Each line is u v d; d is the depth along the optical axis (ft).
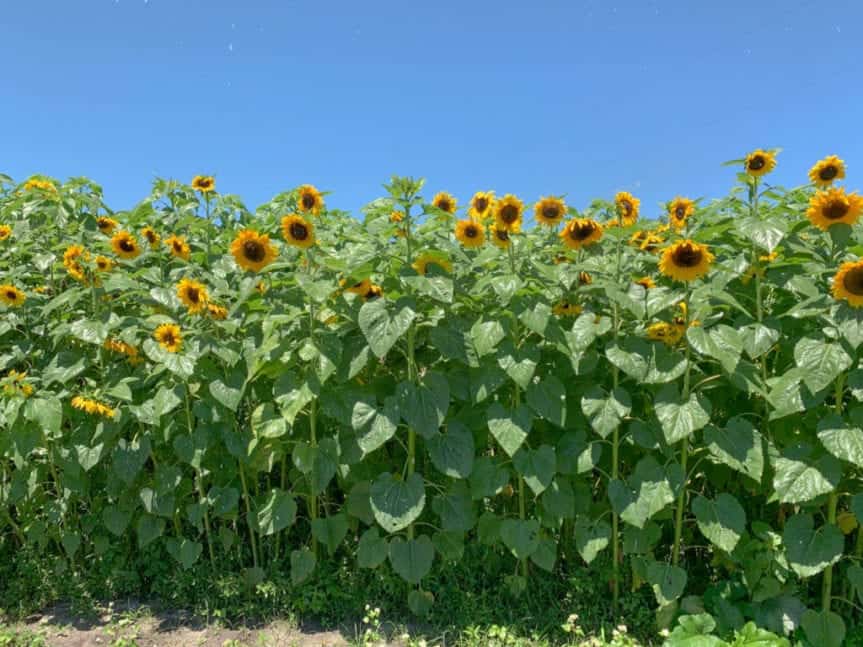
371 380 8.71
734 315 8.40
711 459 7.93
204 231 11.84
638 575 8.04
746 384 7.32
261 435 8.30
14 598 9.29
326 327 8.34
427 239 8.55
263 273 8.66
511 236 8.21
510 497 9.20
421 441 8.96
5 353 10.03
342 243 10.85
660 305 7.31
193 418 9.08
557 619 8.13
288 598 8.71
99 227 11.39
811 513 8.07
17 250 10.39
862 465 6.72
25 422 8.87
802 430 7.84
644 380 7.34
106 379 9.30
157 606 9.15
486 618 8.14
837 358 6.82
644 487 7.61
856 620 8.04
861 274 6.62
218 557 9.32
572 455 7.97
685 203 9.54
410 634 8.14
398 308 7.55
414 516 7.80
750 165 7.66
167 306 8.89
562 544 8.91
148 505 8.92
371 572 8.93
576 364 7.47
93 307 9.53
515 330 7.86
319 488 8.19
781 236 6.84
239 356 8.52
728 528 7.39
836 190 7.04
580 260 8.27
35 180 11.87
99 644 8.32
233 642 8.11
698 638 7.06
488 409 7.91
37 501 9.71
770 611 7.70
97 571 9.60
